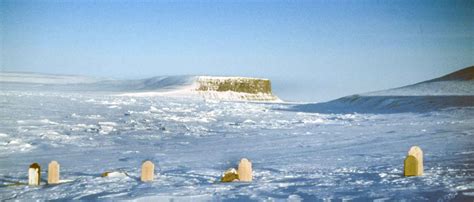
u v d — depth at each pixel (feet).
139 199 30.30
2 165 51.57
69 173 45.03
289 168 44.11
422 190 28.96
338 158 51.06
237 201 28.71
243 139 78.48
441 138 69.51
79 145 70.28
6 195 33.96
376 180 34.24
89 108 157.48
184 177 40.32
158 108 176.96
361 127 98.48
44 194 33.86
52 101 190.08
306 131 91.56
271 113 161.68
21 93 263.49
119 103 204.13
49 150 64.85
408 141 67.05
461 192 27.84
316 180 35.70
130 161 53.88
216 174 42.11
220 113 155.94
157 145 71.00
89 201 30.58
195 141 76.43
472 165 40.65
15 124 95.96
